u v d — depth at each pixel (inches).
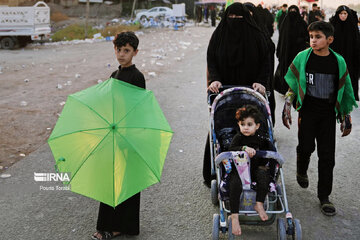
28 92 366.6
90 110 114.3
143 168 110.0
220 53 167.3
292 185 185.5
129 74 136.3
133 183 108.6
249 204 130.3
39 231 147.7
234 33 164.2
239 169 129.1
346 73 151.2
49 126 268.8
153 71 471.2
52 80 423.8
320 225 152.3
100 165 108.5
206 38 894.4
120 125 112.6
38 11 775.1
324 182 160.6
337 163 209.9
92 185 108.4
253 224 134.6
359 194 176.9
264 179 129.0
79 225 152.0
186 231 148.1
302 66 156.6
